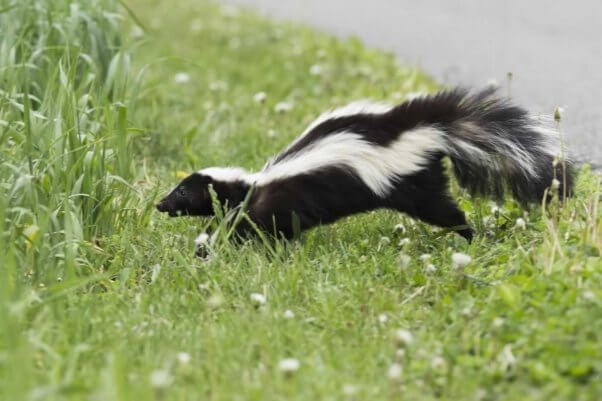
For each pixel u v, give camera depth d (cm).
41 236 1025
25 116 1133
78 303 996
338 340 909
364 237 1199
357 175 1141
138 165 1534
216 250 1160
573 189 1191
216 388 807
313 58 2223
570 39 2334
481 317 912
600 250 1026
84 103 1282
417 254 1138
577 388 784
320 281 1046
